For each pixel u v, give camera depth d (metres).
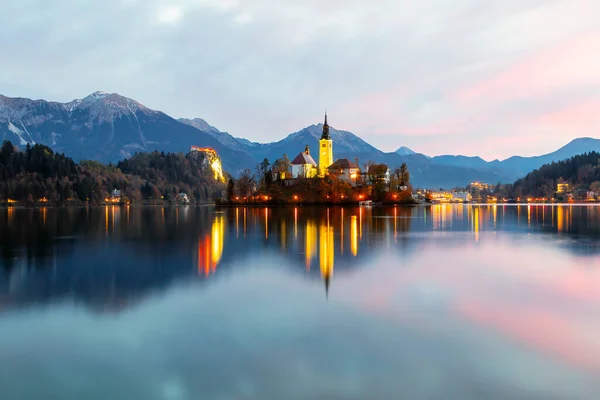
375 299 33.09
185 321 27.73
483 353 22.28
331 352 22.52
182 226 111.44
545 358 21.64
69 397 18.39
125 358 22.02
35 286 37.84
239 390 18.69
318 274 43.25
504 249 62.50
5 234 88.75
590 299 33.00
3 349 23.30
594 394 18.19
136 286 37.81
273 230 96.62
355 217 149.38
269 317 28.45
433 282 39.12
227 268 46.75
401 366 20.77
